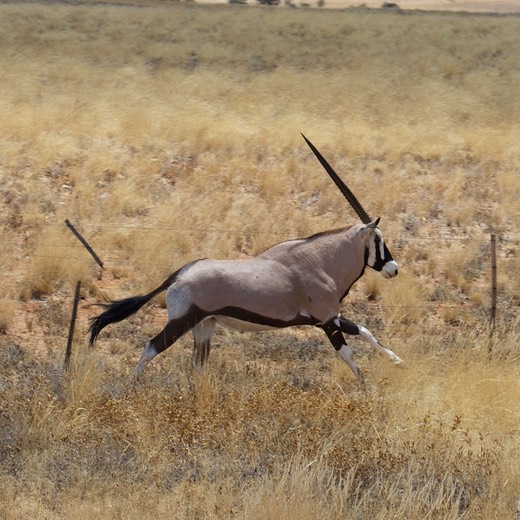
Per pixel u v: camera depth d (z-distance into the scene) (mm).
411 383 33406
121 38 123625
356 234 34719
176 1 175125
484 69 119250
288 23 138125
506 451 28391
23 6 136375
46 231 50656
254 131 74375
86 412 29781
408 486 24688
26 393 31219
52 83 94625
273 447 27984
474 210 60094
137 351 38875
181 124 74062
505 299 47625
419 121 85875
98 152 64375
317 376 35688
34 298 44875
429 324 43562
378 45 127938
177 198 57750
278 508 22922
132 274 47531
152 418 29328
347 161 68500
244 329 34031
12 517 23547
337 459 26828
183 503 24281
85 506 23984
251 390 32281
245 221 54656
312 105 90250
